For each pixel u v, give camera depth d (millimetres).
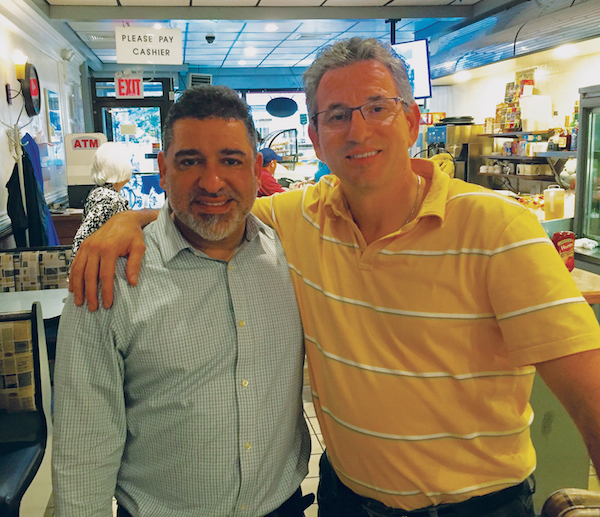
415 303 1160
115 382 1155
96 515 1162
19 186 4957
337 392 1245
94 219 2904
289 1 6719
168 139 1166
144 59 6551
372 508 1263
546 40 4945
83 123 10352
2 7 5301
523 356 1056
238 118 1154
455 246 1140
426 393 1168
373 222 1235
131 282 1143
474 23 6668
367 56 1163
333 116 1179
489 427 1186
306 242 1334
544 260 1057
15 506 1948
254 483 1208
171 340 1146
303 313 1319
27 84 5941
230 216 1171
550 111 5574
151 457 1215
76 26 8008
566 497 1269
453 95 8250
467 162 6840
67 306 1170
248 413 1187
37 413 2305
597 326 1023
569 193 4559
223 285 1207
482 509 1208
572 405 1005
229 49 10414
